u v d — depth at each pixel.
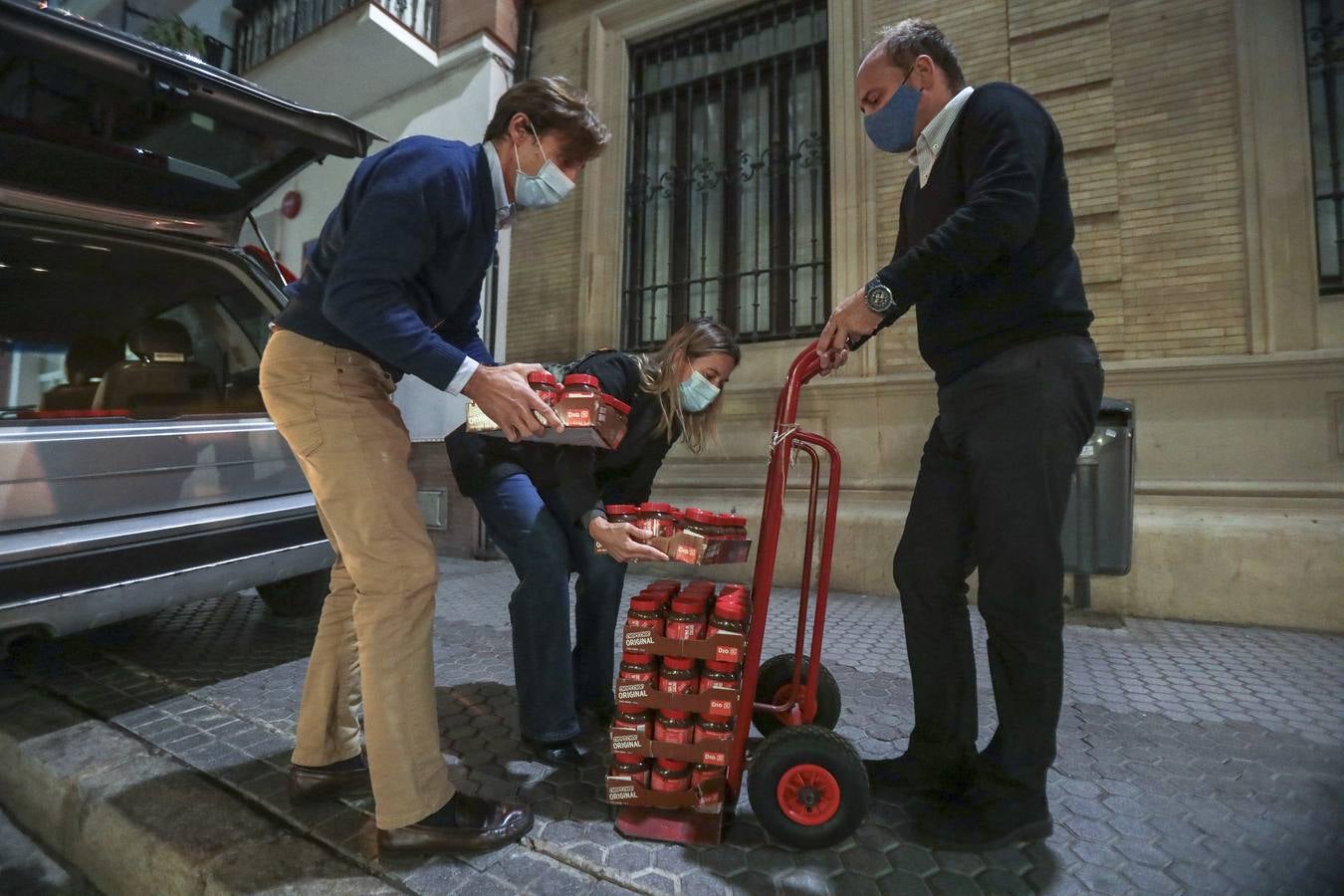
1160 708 2.32
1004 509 1.52
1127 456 2.84
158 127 2.63
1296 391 3.42
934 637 1.77
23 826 1.99
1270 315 3.50
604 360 2.10
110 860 1.68
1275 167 3.54
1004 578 1.52
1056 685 1.51
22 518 2.15
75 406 3.25
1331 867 1.43
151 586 2.38
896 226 4.48
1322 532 3.30
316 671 1.73
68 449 2.27
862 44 4.62
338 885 1.39
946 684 1.77
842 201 4.64
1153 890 1.36
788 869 1.43
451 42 6.17
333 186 7.09
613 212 5.56
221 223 3.22
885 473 4.31
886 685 2.54
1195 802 1.70
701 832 1.53
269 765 1.92
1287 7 3.57
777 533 1.57
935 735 1.77
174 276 3.33
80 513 2.28
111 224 2.86
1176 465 3.62
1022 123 1.50
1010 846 1.51
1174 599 3.52
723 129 5.34
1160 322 3.73
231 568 2.61
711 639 1.59
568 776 1.86
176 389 3.19
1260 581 3.38
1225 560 3.44
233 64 7.60
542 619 1.93
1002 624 1.54
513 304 5.93
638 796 1.59
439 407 5.62
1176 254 3.72
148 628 3.32
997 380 1.55
